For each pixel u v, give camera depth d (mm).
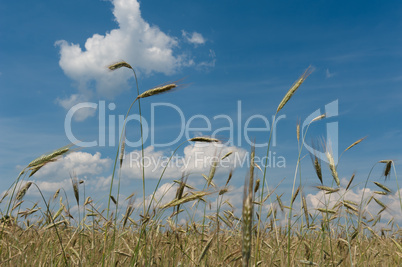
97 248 989
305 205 981
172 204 769
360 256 999
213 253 997
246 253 444
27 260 942
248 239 443
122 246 1009
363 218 1157
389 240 1329
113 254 847
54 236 1122
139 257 840
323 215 995
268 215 1110
